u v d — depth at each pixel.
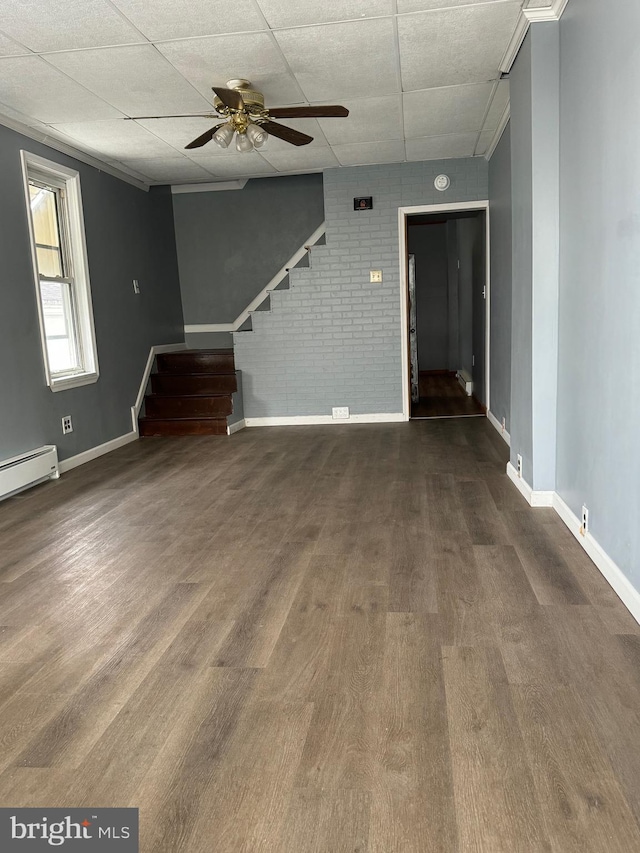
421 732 1.76
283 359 6.80
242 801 1.54
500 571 2.81
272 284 7.36
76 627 2.47
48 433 4.89
